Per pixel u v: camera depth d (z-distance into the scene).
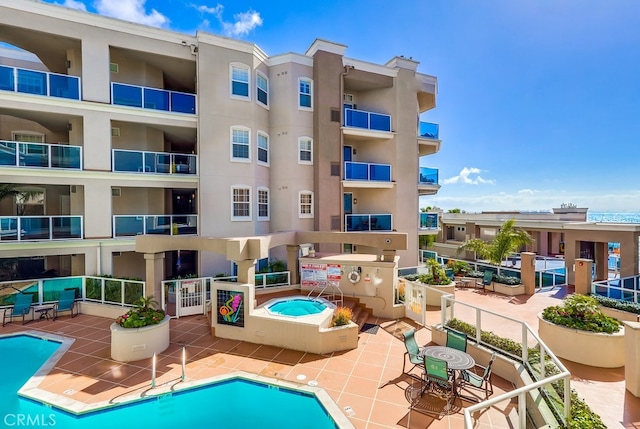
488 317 12.18
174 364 8.81
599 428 4.81
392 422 6.17
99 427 6.48
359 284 13.30
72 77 14.33
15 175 13.51
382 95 21.16
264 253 11.39
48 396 7.18
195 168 16.50
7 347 10.43
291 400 7.44
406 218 21.03
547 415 5.39
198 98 16.12
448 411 6.53
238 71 16.88
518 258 25.70
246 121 17.00
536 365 7.03
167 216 16.12
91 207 14.67
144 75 16.67
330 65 18.89
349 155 21.67
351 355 9.35
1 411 6.98
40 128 17.89
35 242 13.45
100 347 9.96
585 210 31.23
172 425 6.57
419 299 11.95
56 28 13.98
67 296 12.90
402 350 9.70
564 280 17.97
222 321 10.71
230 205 16.67
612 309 11.60
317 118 18.61
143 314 9.68
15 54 17.44
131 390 7.43
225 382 8.02
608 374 7.43
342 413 6.47
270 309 11.81
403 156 20.95
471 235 30.11
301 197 18.56
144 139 16.70
